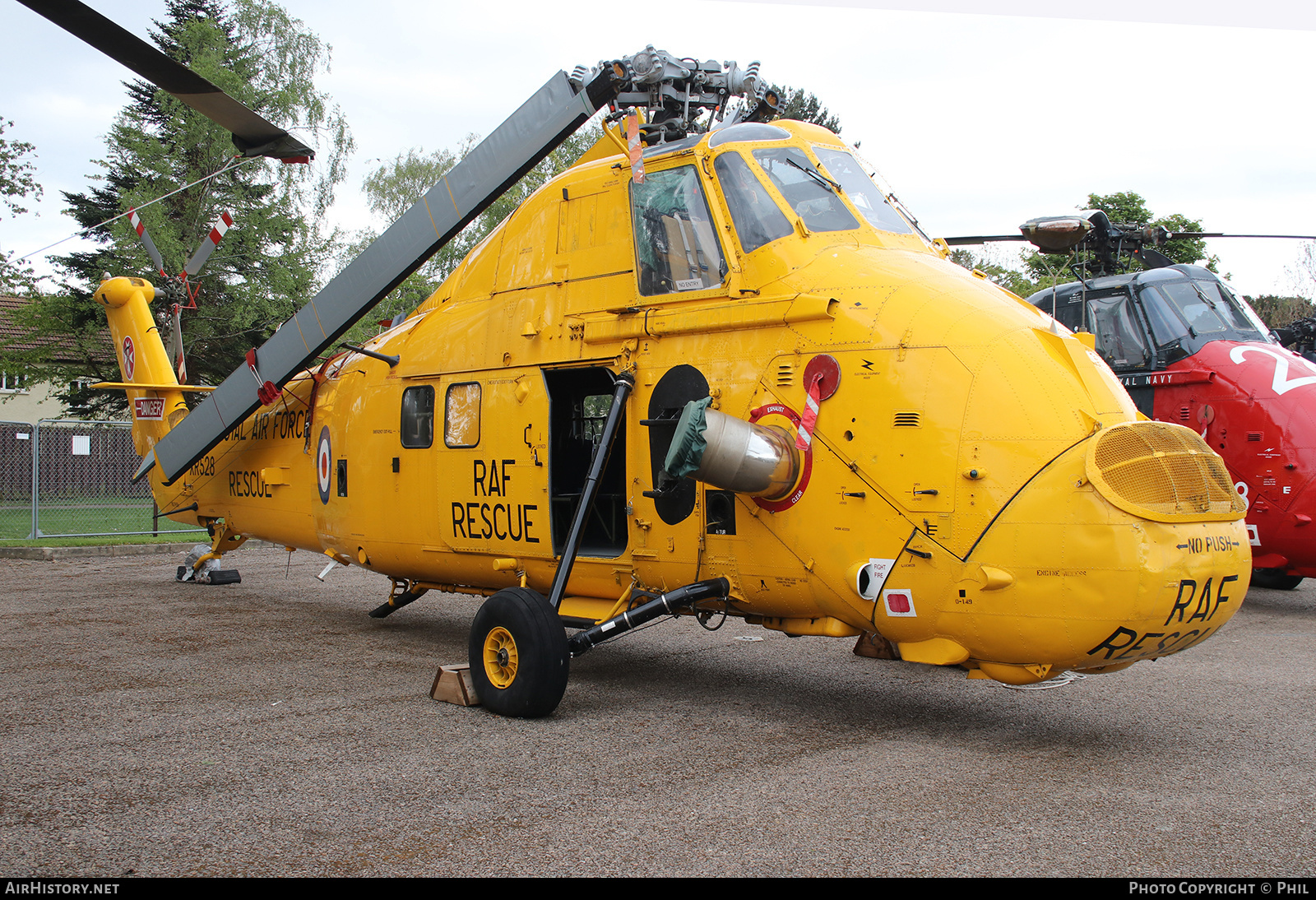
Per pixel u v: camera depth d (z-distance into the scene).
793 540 5.40
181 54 30.52
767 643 8.44
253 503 10.00
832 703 6.20
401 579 8.44
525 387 6.76
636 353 6.21
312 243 31.75
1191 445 4.77
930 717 5.84
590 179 6.79
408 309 33.88
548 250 6.94
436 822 4.03
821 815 4.11
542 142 6.66
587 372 7.39
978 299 5.26
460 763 4.85
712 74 7.07
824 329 5.40
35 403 36.16
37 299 27.80
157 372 11.49
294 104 31.03
